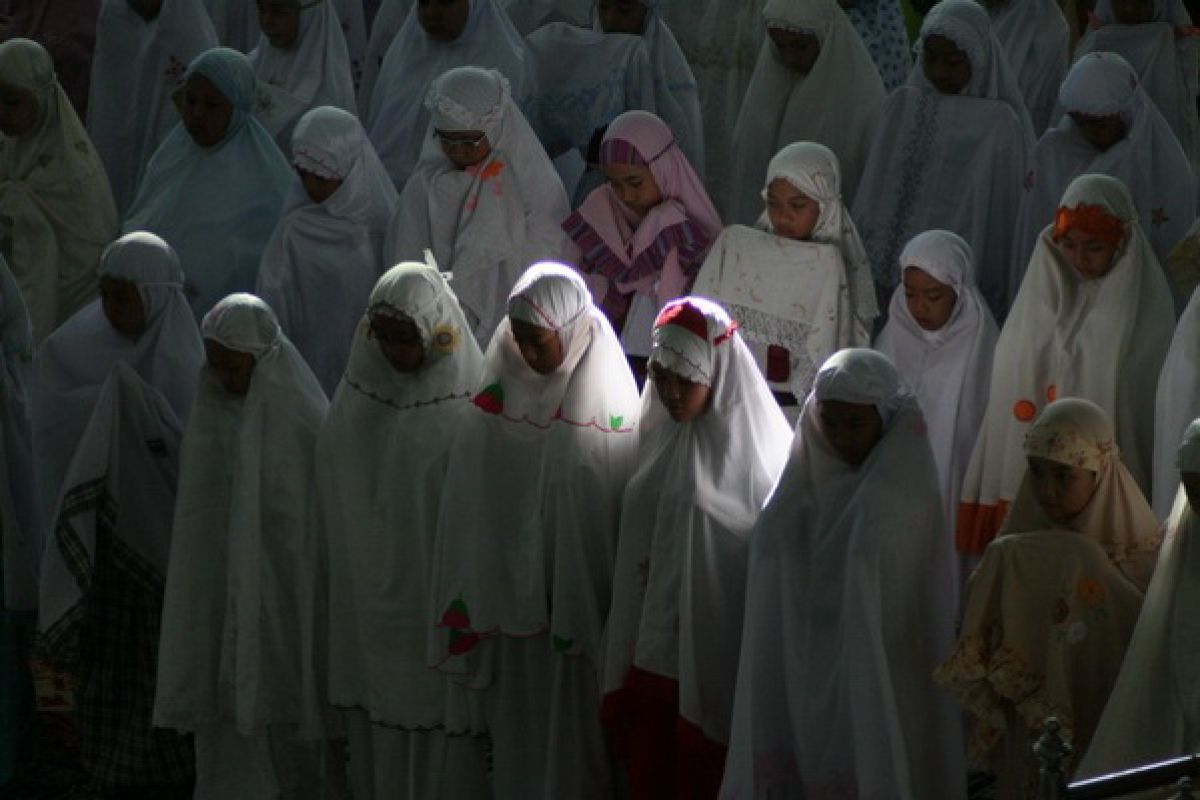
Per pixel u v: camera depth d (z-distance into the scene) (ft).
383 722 41.45
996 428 40.86
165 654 42.45
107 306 45.68
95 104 57.88
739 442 37.91
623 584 38.68
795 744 37.01
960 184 47.09
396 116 53.06
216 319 42.16
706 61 55.67
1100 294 40.78
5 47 52.19
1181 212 45.85
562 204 46.91
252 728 41.91
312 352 48.60
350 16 59.67
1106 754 33.86
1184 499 34.19
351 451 41.55
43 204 52.31
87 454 43.52
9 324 46.73
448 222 46.60
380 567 41.24
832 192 43.11
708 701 37.96
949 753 36.52
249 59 53.88
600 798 40.32
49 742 47.52
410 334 40.78
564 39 50.67
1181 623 33.83
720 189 55.31
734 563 37.93
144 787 44.68
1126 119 45.57
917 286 41.63
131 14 57.57
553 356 39.50
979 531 40.96
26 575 46.37
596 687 39.91
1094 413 35.58
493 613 39.99
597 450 39.40
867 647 35.60
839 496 36.52
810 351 42.63
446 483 40.29
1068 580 34.76
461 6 52.31
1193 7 61.87
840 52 48.85
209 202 50.93
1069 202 40.63
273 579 42.16
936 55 47.34
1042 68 55.31
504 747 40.78
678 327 37.52
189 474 42.52
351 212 48.49
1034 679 34.76
